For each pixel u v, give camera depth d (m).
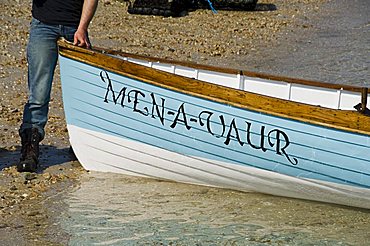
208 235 6.54
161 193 7.51
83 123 7.85
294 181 7.32
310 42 16.70
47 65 7.82
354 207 7.39
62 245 6.24
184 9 19.78
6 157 8.38
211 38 16.64
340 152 7.03
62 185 7.62
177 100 7.37
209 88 7.25
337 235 6.66
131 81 7.48
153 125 7.54
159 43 15.77
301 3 22.42
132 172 7.95
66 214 6.89
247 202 7.39
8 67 12.51
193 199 7.39
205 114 7.32
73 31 7.80
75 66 7.65
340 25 19.00
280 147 7.18
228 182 7.62
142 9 18.70
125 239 6.39
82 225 6.66
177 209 7.11
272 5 21.72
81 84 7.70
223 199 7.44
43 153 8.61
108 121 7.71
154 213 6.98
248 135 7.24
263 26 18.42
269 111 7.11
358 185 7.12
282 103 7.08
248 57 15.03
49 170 8.05
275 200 7.48
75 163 8.34
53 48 7.81
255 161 7.32
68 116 7.91
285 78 8.43
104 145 7.86
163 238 6.44
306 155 7.13
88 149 7.96
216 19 18.95
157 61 8.62
